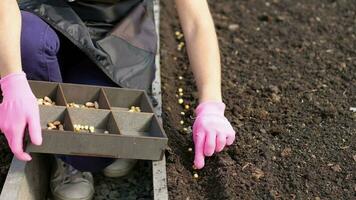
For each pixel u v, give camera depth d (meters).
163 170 1.96
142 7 2.12
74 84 1.93
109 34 2.03
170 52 2.58
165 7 2.84
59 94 1.89
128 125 1.89
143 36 2.08
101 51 1.97
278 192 1.89
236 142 2.04
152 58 2.08
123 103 1.96
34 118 1.71
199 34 1.99
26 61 1.89
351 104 2.24
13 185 1.83
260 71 2.44
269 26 2.73
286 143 2.06
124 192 2.09
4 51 1.76
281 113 2.20
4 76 1.76
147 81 2.06
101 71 2.04
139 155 1.79
